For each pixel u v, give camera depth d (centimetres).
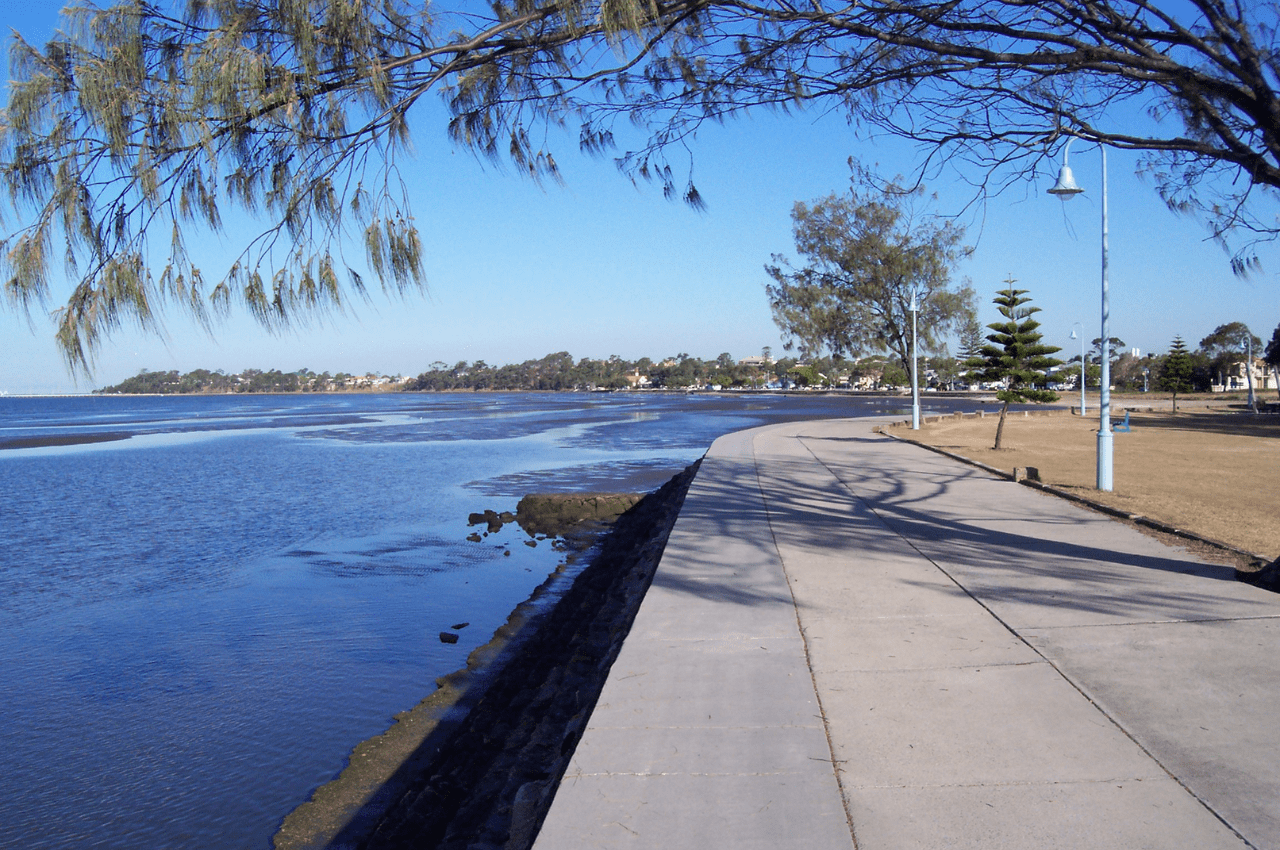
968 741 409
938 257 2862
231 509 2275
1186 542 917
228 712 855
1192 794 349
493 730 721
